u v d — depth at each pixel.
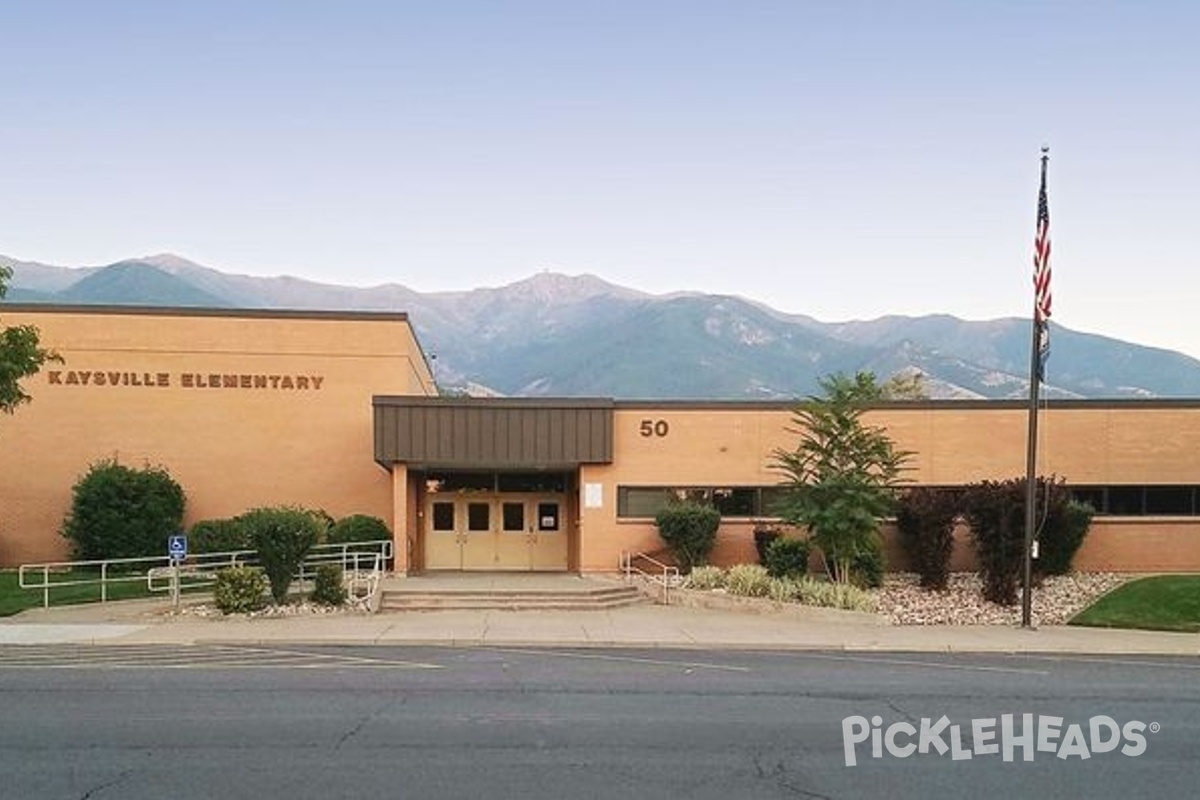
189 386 33.56
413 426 30.06
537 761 9.99
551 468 32.69
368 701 13.12
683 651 19.05
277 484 33.62
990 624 23.61
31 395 32.81
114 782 9.12
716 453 31.17
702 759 10.18
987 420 30.64
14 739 10.81
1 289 26.58
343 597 24.02
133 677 15.02
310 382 33.94
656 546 31.00
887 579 28.44
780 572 27.89
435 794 8.77
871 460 26.55
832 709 12.97
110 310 33.38
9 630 20.02
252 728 11.40
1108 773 9.91
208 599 24.48
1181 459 30.30
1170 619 23.39
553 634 20.45
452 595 25.48
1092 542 30.02
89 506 30.53
